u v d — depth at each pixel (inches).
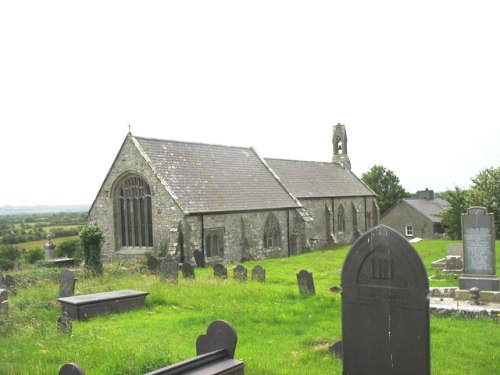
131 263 1131.3
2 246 2265.0
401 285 299.4
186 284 756.0
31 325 501.0
